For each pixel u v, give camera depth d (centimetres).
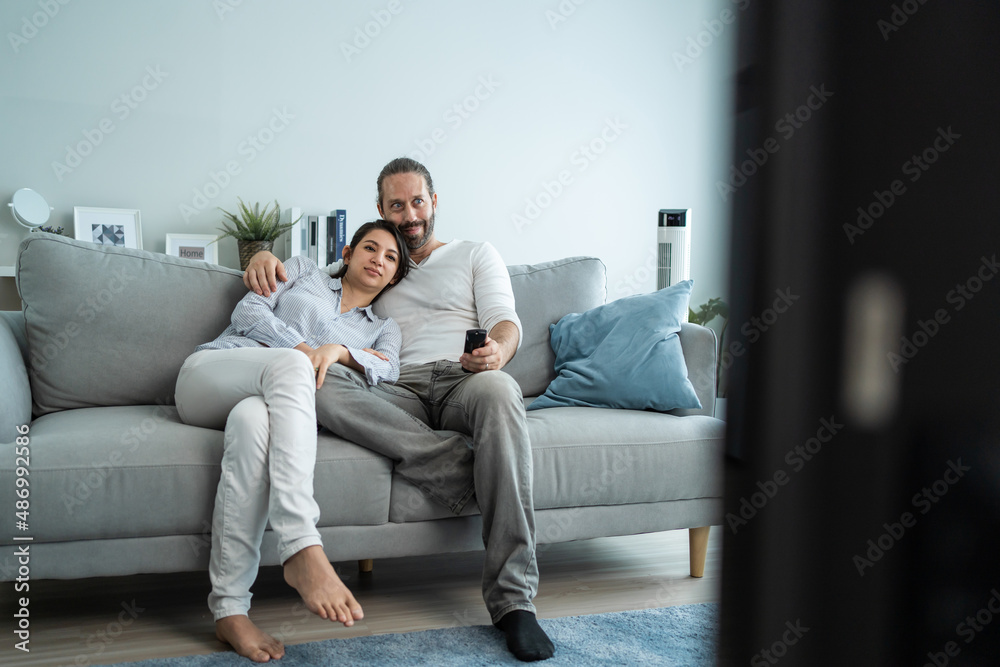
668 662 146
